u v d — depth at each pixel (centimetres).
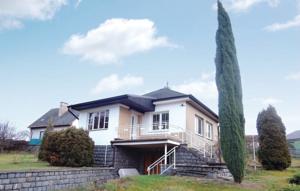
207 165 1462
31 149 2861
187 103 1961
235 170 1215
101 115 1981
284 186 1150
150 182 1166
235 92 1311
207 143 2103
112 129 1864
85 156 1623
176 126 1911
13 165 1499
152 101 2031
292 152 2795
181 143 1714
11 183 1031
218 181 1212
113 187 1129
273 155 1825
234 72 1335
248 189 1077
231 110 1269
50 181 1191
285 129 1925
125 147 1859
